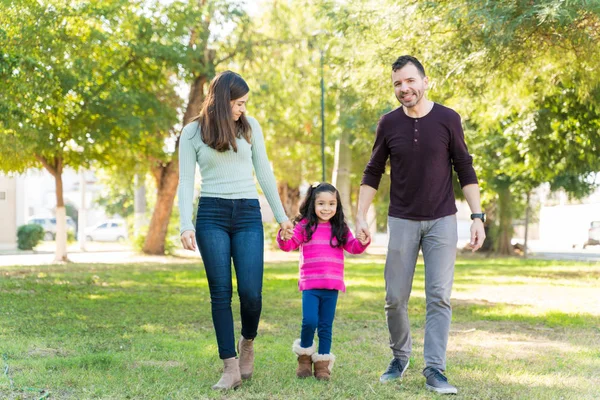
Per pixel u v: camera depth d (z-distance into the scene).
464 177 4.61
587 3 7.86
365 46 11.67
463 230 48.44
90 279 13.52
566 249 35.75
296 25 24.17
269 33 24.78
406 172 4.55
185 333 6.79
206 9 22.12
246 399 4.09
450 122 4.53
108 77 19.14
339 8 12.16
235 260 4.41
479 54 9.46
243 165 4.46
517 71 11.16
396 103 12.08
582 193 22.88
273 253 28.69
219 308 4.34
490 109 14.31
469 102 12.31
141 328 7.11
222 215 4.39
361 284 13.12
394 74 4.50
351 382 4.58
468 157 4.61
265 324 7.59
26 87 11.53
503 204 26.56
